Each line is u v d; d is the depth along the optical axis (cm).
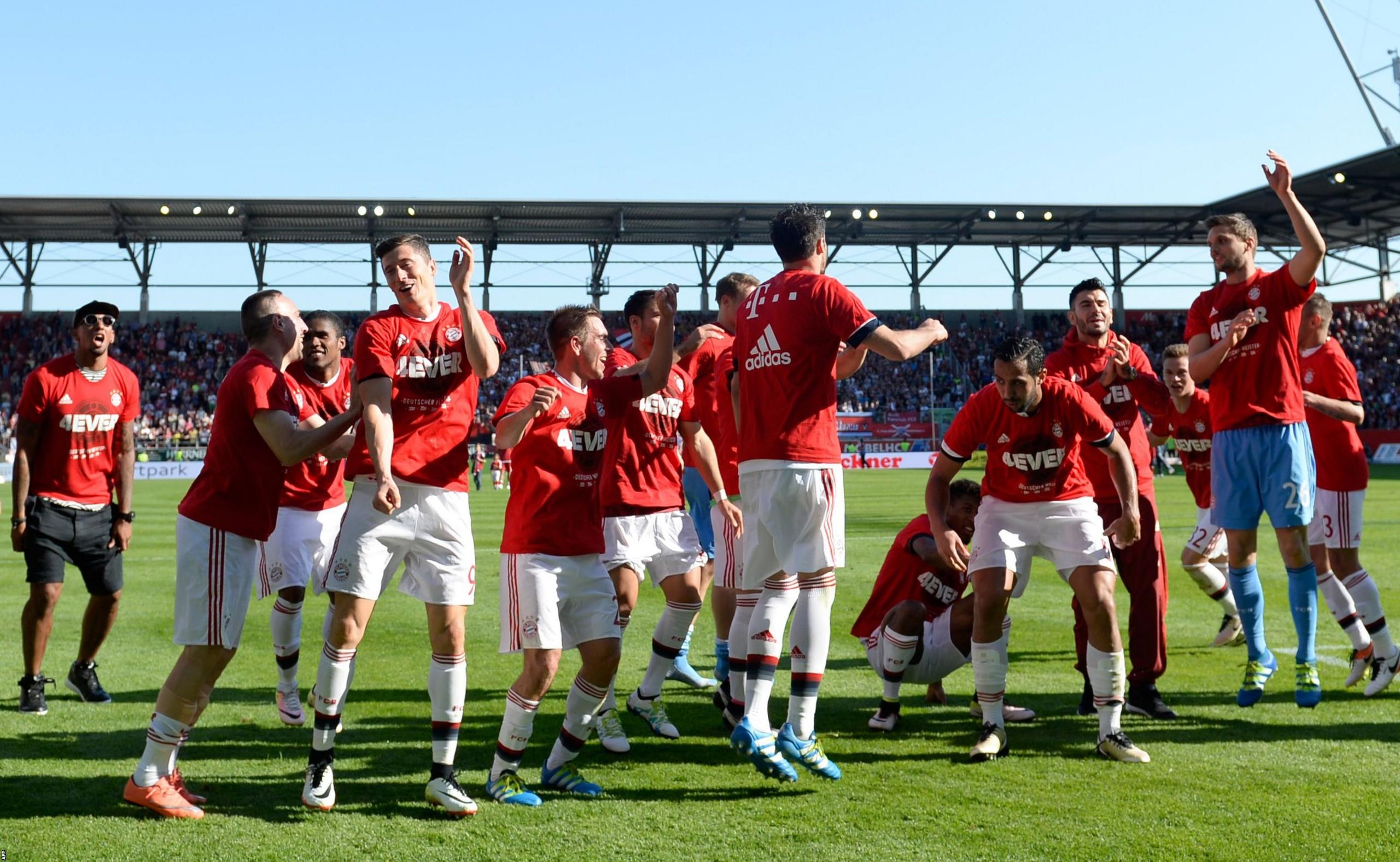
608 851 334
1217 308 555
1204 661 652
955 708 542
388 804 387
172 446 3769
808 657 409
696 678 621
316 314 562
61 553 545
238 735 491
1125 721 506
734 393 478
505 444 388
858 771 425
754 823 361
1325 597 573
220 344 4459
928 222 4072
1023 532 462
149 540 1447
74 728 501
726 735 500
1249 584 538
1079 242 4362
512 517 405
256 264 4078
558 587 398
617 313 4403
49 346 4178
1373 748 453
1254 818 358
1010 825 354
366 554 388
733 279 567
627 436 522
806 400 410
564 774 405
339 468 558
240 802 391
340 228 3884
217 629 384
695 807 380
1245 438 539
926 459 3900
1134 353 566
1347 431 575
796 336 407
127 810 379
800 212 431
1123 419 551
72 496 546
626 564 513
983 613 449
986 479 473
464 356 405
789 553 408
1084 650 521
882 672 501
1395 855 322
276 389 396
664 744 482
